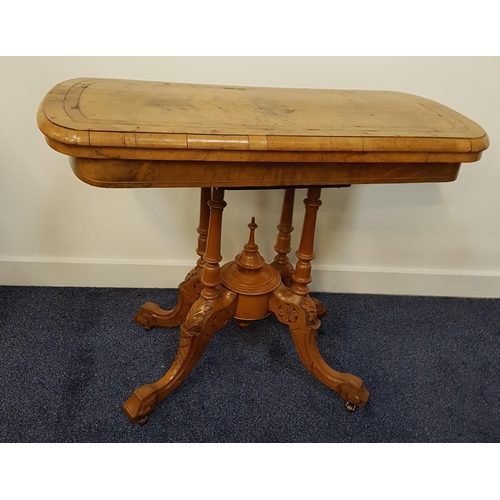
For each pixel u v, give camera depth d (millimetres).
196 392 1050
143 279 1372
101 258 1335
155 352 1152
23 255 1309
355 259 1399
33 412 969
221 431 966
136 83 864
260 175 681
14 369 1064
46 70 1046
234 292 957
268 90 916
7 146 1133
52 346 1140
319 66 1087
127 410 956
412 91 1122
